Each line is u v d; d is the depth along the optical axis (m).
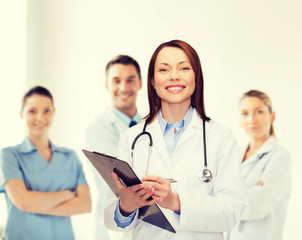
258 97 2.85
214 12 3.00
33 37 3.17
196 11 3.03
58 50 3.19
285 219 2.74
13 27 3.08
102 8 3.14
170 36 3.05
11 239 2.28
